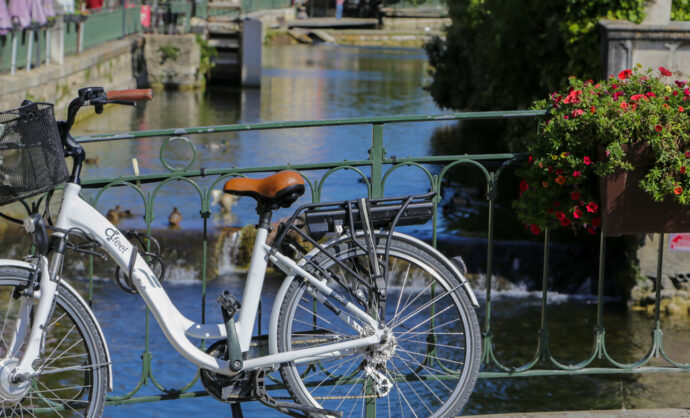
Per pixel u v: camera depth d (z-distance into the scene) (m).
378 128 4.73
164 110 28.33
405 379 4.68
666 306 12.84
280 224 4.16
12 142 3.60
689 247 12.65
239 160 20.59
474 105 22.70
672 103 4.86
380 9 67.06
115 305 12.16
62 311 4.42
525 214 5.08
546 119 5.02
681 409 4.83
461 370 4.39
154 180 4.59
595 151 4.87
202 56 36.28
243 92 34.12
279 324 4.18
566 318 12.80
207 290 13.27
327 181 18.17
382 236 4.25
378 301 4.21
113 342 10.70
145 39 34.81
